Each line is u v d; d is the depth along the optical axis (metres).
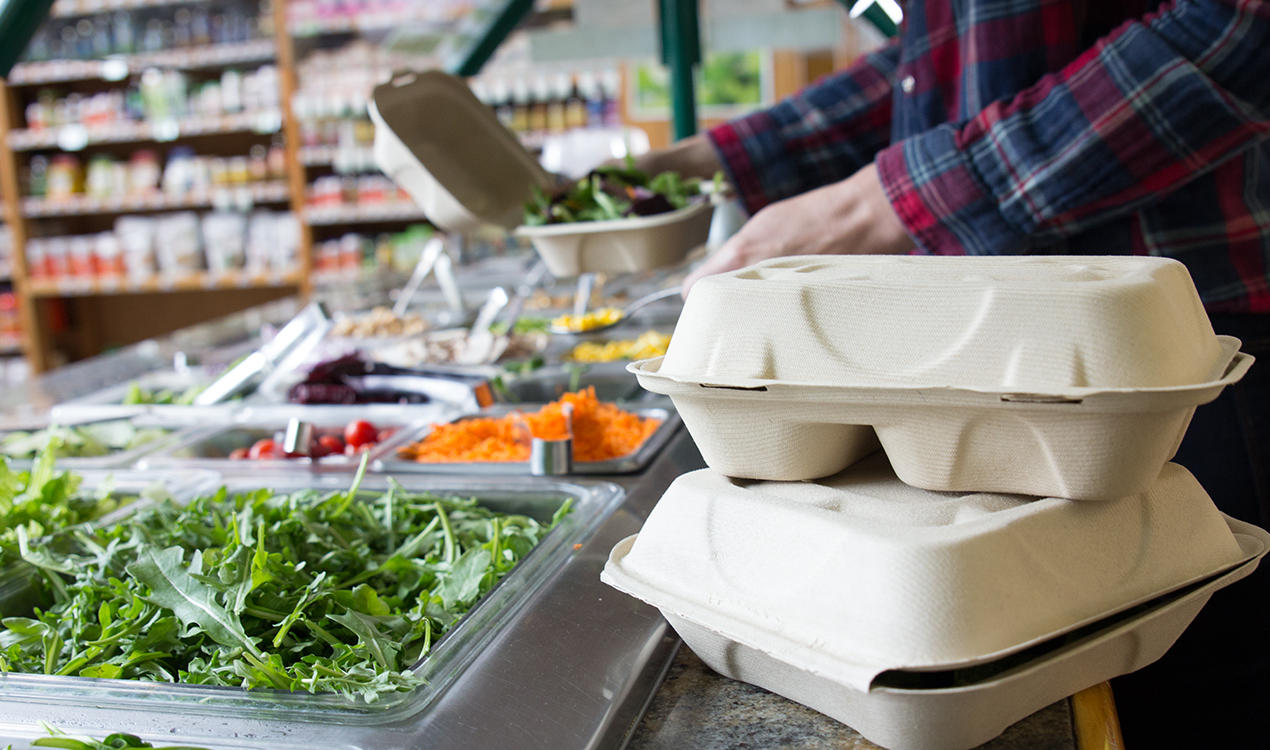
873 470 0.70
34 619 0.99
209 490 1.28
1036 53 1.20
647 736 0.65
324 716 0.68
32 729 0.69
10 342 5.95
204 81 5.95
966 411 0.58
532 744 0.63
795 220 1.07
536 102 5.73
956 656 0.54
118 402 1.94
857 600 0.57
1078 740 0.60
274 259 5.76
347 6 5.41
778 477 0.68
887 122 1.82
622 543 0.73
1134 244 1.17
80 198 5.79
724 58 5.89
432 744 0.64
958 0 1.32
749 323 0.64
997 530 0.58
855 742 0.62
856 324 0.62
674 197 1.73
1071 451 0.58
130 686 0.73
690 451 1.32
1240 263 1.15
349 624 0.78
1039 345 0.58
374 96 1.72
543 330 2.38
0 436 1.74
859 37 4.88
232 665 0.73
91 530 1.08
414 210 5.58
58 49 5.60
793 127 1.81
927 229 1.06
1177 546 0.65
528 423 1.40
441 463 1.33
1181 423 0.62
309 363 2.15
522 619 0.80
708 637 0.67
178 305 6.45
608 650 0.73
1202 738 1.22
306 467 1.38
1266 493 1.18
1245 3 0.92
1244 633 1.18
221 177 5.73
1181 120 0.97
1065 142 1.00
